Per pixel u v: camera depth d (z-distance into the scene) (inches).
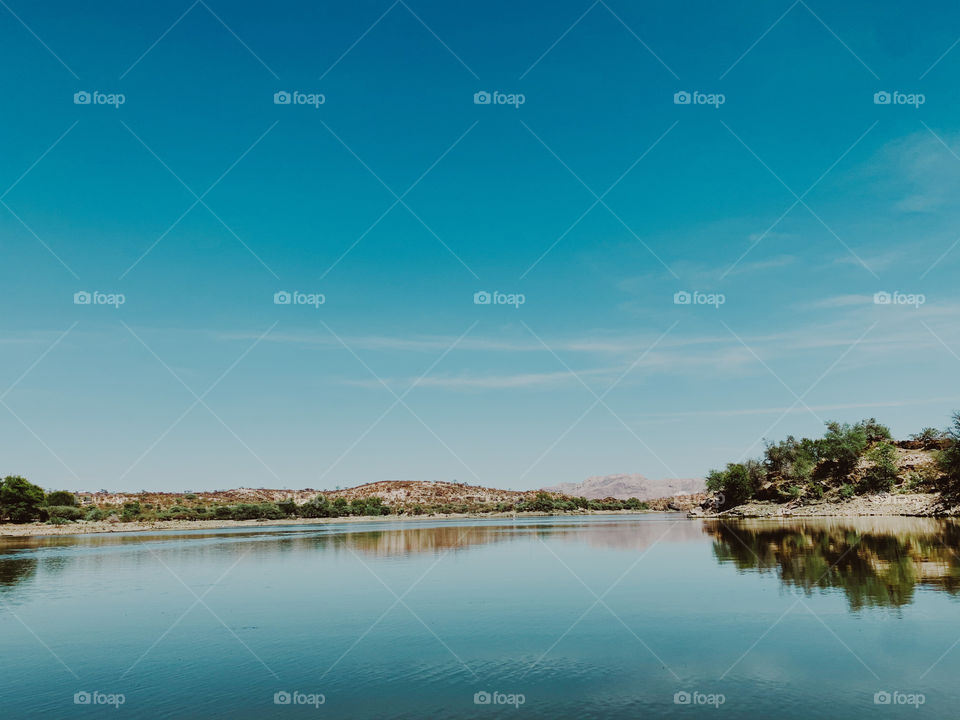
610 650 920.3
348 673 845.8
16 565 2235.5
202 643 1038.4
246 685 804.6
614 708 685.9
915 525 2883.9
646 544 2600.9
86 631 1143.6
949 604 1101.1
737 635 969.5
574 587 1496.1
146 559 2402.8
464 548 2662.4
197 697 762.2
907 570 1485.0
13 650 1015.0
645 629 1037.8
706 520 4916.3
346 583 1672.0
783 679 761.0
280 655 948.6
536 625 1098.7
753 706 677.9
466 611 1243.8
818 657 839.1
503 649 946.7
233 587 1638.8
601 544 2684.5
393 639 1029.8
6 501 5310.0
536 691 751.7
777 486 5575.8
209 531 4694.9
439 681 799.1
